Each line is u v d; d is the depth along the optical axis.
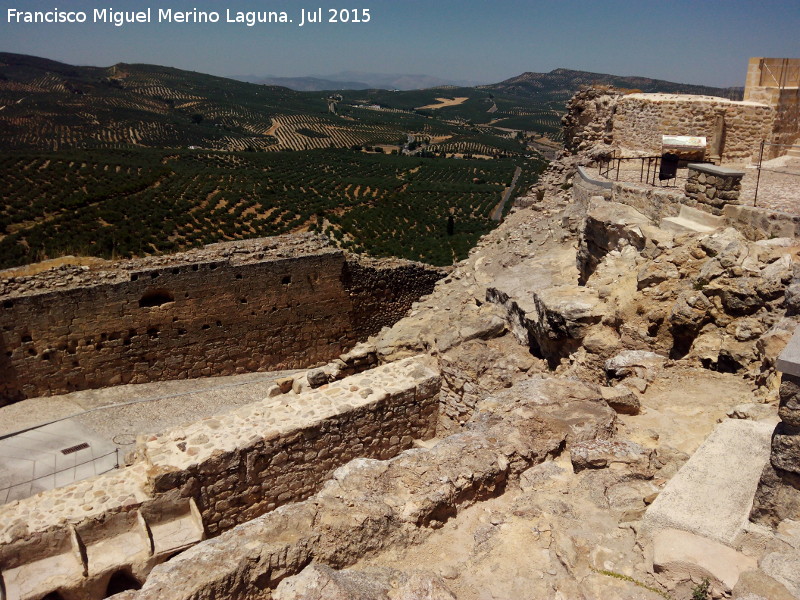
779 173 17.00
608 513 7.23
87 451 17.86
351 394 11.87
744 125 19.00
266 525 6.86
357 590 5.84
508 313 14.73
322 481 11.30
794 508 5.88
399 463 8.04
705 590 5.61
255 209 64.88
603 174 19.19
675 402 9.78
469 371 12.77
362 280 26.69
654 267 11.80
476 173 132.50
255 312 24.25
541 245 19.36
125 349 21.80
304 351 25.98
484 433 8.77
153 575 6.25
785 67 19.95
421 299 19.98
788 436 5.78
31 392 20.36
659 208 14.24
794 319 9.23
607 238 14.21
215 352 23.75
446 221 80.44
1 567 8.66
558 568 6.47
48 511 9.16
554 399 9.35
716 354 10.58
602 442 8.26
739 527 6.07
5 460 17.16
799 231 11.27
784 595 5.09
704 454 7.13
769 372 9.16
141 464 10.34
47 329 20.12
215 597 6.09
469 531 7.48
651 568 6.08
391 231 69.25
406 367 13.00
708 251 11.48
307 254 24.88
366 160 132.12
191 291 22.62
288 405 11.40
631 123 21.03
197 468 9.68
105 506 9.27
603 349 11.63
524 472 8.31
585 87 25.64
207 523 10.06
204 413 20.67
